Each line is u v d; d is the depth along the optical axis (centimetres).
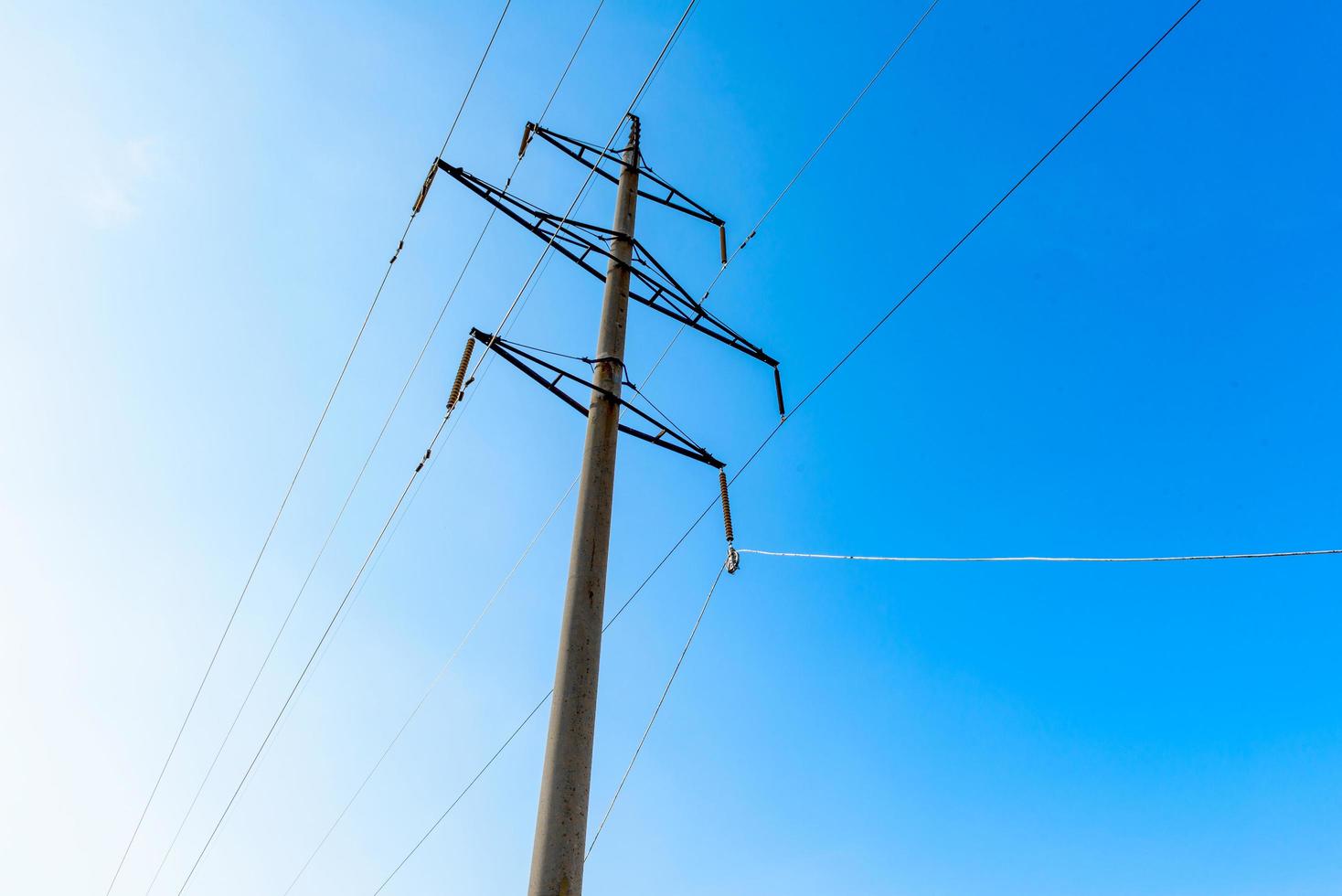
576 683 689
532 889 600
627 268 1039
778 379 1205
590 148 1288
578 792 641
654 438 1003
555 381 949
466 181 1091
